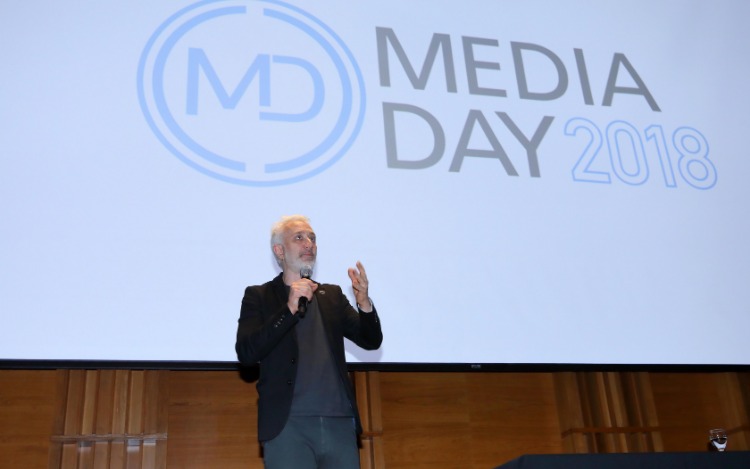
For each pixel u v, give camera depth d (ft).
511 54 14.76
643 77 15.24
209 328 11.80
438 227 13.10
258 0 13.79
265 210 12.55
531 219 13.52
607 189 14.06
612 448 14.20
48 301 11.37
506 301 12.90
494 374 14.33
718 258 14.05
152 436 12.24
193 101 12.82
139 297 11.69
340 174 13.04
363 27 14.17
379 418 13.20
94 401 12.32
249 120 12.95
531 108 14.38
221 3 13.58
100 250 11.74
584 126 14.48
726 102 15.46
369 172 13.17
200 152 12.56
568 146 14.24
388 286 12.57
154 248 11.94
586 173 14.08
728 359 13.34
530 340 12.75
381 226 12.89
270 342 8.52
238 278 12.10
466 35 14.69
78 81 12.46
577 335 12.94
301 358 8.93
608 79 15.02
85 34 12.76
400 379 13.84
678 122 15.01
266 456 8.59
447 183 13.42
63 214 11.76
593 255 13.53
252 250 12.29
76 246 11.68
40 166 11.89
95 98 12.44
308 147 13.05
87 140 12.19
